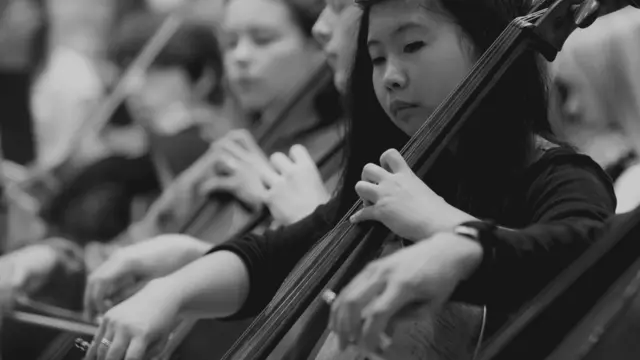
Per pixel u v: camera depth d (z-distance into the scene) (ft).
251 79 17.47
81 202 20.65
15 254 16.98
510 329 9.43
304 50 17.54
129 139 22.91
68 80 27.73
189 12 22.04
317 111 16.22
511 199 10.50
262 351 10.41
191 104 21.70
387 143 11.59
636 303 8.38
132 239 19.01
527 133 10.67
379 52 10.73
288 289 10.89
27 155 27.27
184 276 11.44
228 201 16.03
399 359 9.92
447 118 10.16
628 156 15.46
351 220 10.03
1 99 27.48
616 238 9.25
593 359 8.40
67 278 17.19
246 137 15.44
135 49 23.91
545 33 10.12
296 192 13.47
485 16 10.56
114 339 10.93
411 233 9.51
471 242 9.01
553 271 9.32
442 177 11.07
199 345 14.35
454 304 10.16
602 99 16.17
